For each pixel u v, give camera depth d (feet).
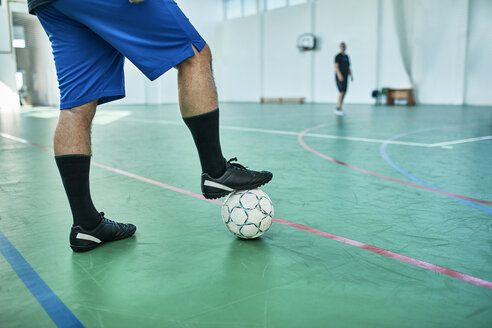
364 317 3.91
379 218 7.08
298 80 59.93
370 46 50.80
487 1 41.68
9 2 49.85
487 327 3.75
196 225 6.72
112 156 14.03
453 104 45.19
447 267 5.08
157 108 51.06
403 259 5.32
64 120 5.20
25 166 12.25
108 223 5.83
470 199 8.34
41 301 4.25
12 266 5.15
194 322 3.81
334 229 6.51
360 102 53.06
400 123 25.44
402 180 10.12
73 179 5.31
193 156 14.02
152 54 4.89
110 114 38.63
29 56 57.93
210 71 5.28
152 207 7.77
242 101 69.51
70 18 4.93
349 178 10.35
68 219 7.11
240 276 4.82
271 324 3.77
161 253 5.54
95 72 5.20
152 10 4.73
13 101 50.19
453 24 44.16
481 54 42.88
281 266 5.10
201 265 5.14
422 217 7.14
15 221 7.00
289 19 59.62
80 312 4.02
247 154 14.33
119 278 4.79
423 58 46.98
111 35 4.82
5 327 3.76
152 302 4.21
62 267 5.11
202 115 5.15
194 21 67.77
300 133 20.71
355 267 5.07
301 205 7.90
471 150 14.78
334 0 53.88
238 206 5.86
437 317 3.91
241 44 67.92
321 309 4.05
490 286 4.57
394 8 47.78
